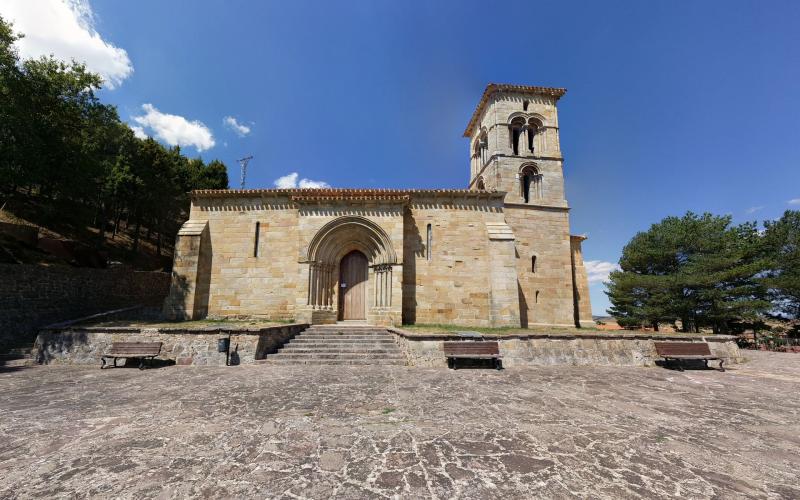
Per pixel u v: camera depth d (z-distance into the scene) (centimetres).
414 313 1836
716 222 2498
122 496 355
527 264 2183
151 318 1809
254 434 536
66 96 1919
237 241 1892
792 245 2327
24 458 447
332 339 1421
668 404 754
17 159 1545
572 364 1264
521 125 2434
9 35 1589
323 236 1816
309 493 366
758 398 821
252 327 1264
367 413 645
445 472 418
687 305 2302
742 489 389
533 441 523
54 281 1590
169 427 565
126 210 2919
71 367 1135
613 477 412
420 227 1922
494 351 1150
